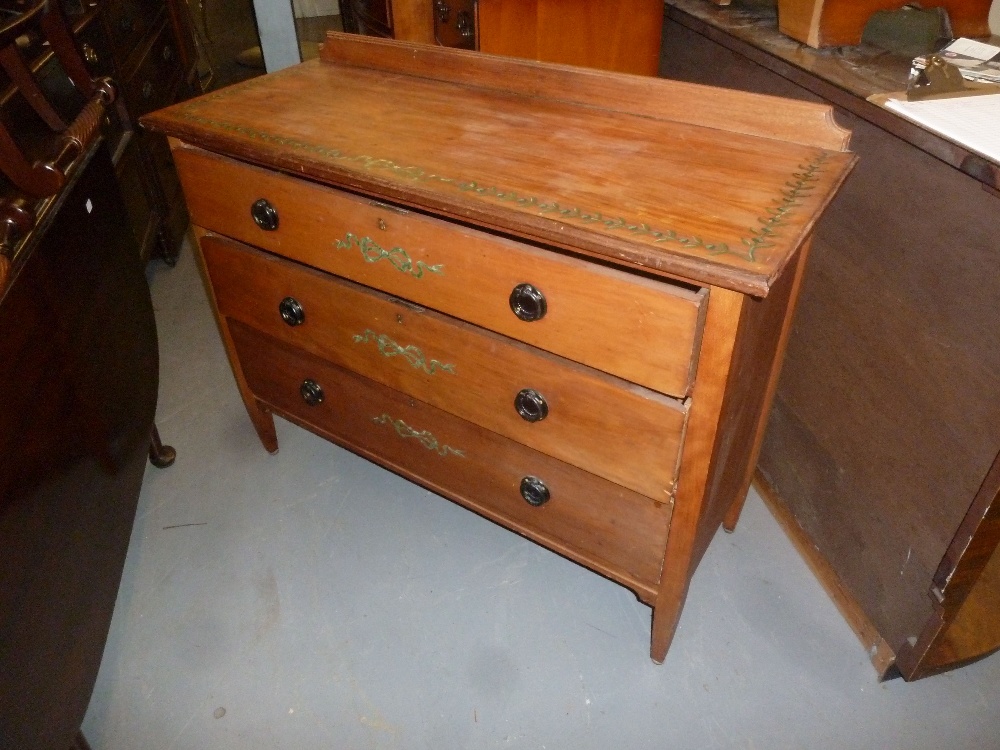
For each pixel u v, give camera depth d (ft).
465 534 5.13
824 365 4.35
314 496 5.42
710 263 2.57
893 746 3.92
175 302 7.61
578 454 3.50
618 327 2.95
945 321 3.39
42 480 3.08
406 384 4.01
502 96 4.06
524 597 4.71
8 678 2.65
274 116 3.93
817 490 4.64
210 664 4.33
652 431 3.17
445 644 4.44
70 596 3.22
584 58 4.72
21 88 3.54
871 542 4.19
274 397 5.08
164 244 7.91
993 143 3.01
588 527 3.85
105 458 3.86
